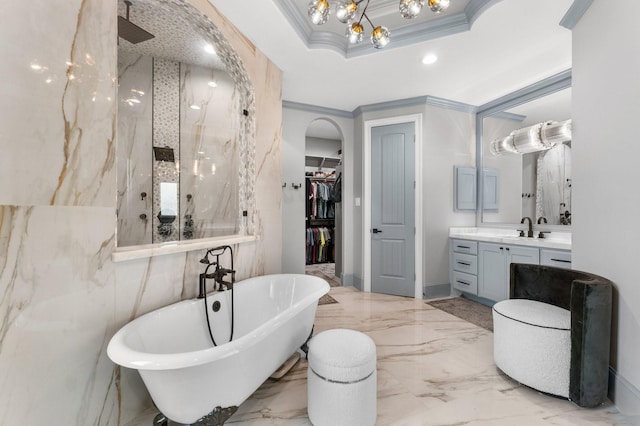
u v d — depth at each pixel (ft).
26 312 3.23
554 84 9.08
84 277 3.83
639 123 4.42
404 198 11.25
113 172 4.19
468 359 6.43
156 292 4.94
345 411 4.07
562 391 4.91
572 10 5.92
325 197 18.84
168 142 9.54
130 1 6.47
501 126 10.90
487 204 11.40
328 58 8.07
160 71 9.46
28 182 3.24
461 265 10.79
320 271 16.11
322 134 17.74
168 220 9.45
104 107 4.07
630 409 4.47
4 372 3.07
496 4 5.87
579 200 5.98
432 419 4.52
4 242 3.06
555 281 5.90
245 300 6.50
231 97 10.21
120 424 4.26
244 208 7.81
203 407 3.86
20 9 3.15
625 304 4.68
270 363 4.94
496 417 4.57
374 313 9.33
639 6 4.40
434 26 6.97
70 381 3.66
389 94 10.66
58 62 3.51
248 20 6.49
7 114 3.05
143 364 3.21
